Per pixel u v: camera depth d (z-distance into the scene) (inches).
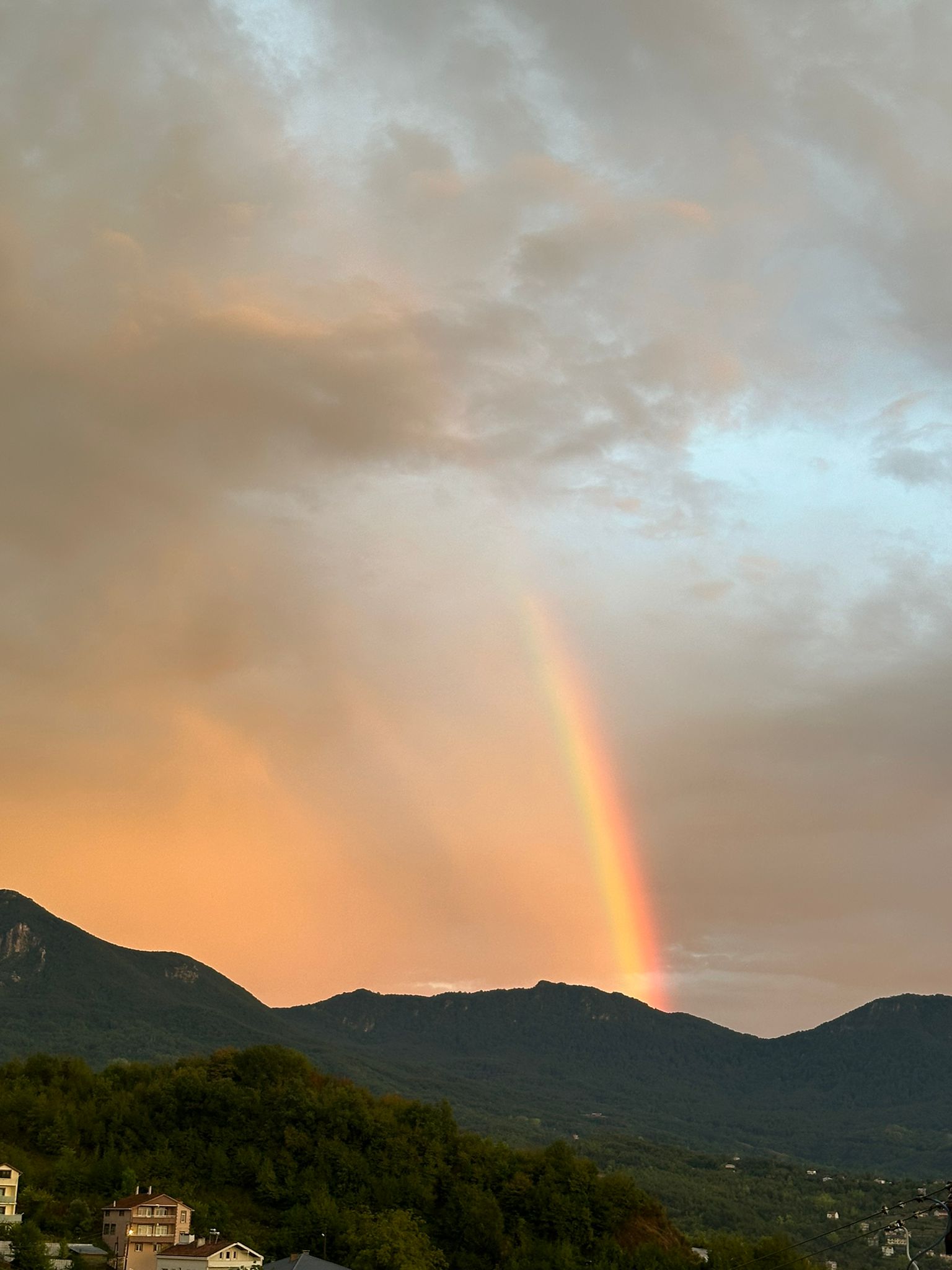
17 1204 7657.5
